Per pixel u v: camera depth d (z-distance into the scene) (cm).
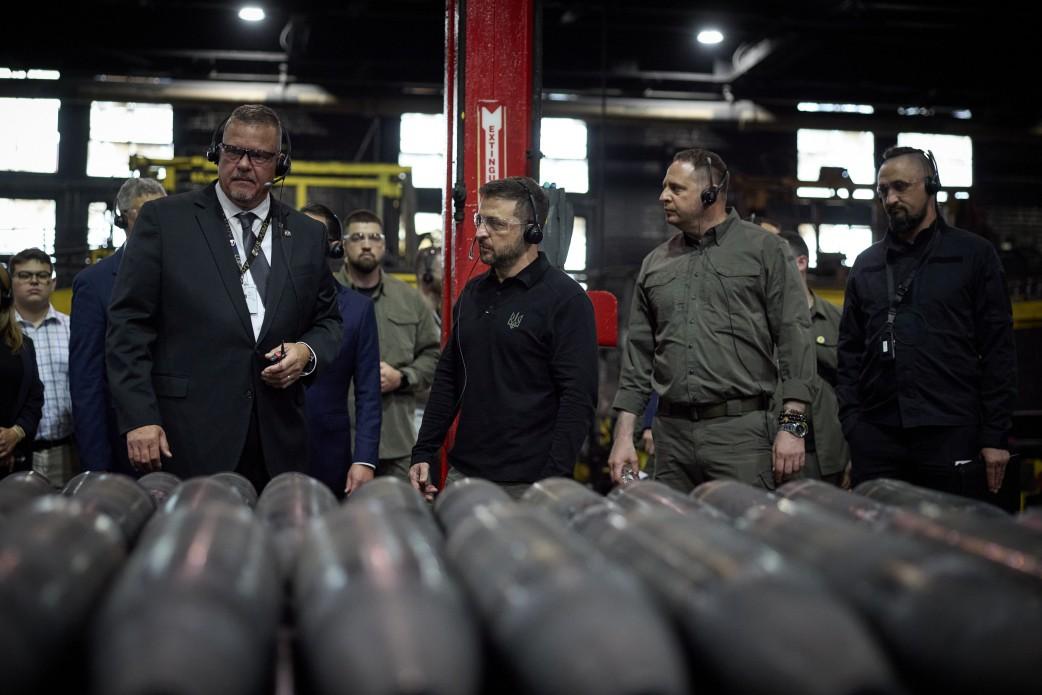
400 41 1684
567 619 97
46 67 1677
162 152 1850
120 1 1557
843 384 356
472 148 418
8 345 445
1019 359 866
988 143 2011
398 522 121
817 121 1792
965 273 332
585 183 1936
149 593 97
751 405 334
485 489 158
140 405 270
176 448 278
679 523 123
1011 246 1858
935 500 157
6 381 443
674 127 1839
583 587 99
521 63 419
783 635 97
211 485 156
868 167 1977
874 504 151
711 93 1814
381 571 103
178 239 282
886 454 342
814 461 455
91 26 1644
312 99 1697
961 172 2008
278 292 287
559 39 1719
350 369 410
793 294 330
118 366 274
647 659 94
